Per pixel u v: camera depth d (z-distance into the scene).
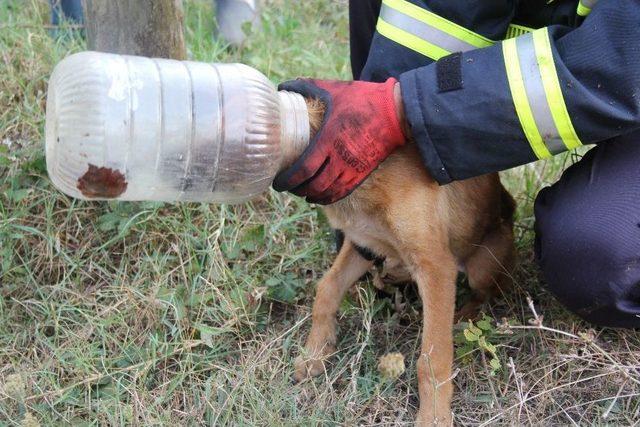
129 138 1.81
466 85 2.02
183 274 2.68
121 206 2.81
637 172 2.22
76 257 2.74
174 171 1.88
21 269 2.70
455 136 2.04
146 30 2.82
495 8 2.31
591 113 1.98
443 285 2.34
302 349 2.42
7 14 3.66
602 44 1.97
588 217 2.20
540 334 2.45
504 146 2.05
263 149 1.92
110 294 2.67
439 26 2.33
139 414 2.24
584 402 2.32
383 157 2.12
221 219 2.83
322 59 3.86
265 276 2.79
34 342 2.54
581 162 2.38
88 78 1.80
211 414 2.25
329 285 2.57
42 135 2.99
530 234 2.97
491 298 2.75
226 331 2.55
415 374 2.45
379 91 2.07
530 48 2.02
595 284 2.20
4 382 2.37
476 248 2.68
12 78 3.21
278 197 3.03
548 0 2.35
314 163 2.01
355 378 2.34
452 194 2.50
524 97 1.99
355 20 2.83
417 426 2.24
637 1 1.96
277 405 2.25
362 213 2.38
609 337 2.51
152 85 1.84
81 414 2.30
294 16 4.37
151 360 2.41
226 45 3.71
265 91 1.95
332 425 2.23
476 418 2.32
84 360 2.40
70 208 2.82
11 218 2.75
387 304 2.71
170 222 2.84
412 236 2.32
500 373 2.43
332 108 2.04
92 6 2.82
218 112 1.87
